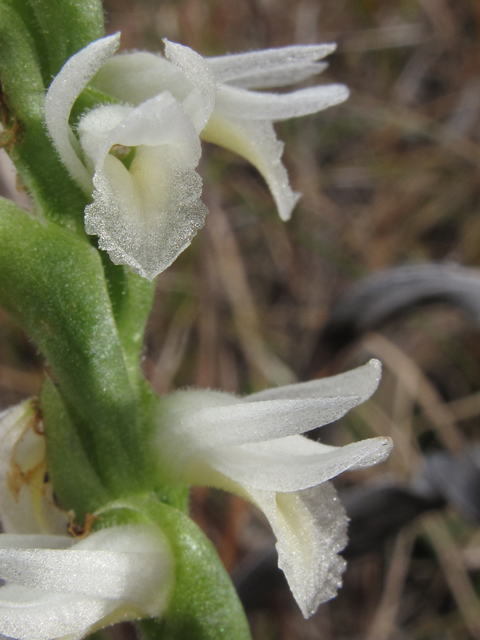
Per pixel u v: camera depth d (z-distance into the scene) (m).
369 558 0.11
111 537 0.05
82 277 0.05
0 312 0.10
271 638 0.11
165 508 0.05
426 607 0.11
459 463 0.08
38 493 0.05
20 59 0.05
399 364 0.11
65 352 0.05
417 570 0.11
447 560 0.11
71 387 0.05
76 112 0.05
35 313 0.05
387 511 0.08
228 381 0.11
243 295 0.11
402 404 0.11
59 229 0.05
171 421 0.05
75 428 0.05
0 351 0.11
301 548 0.05
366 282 0.08
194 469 0.05
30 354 0.11
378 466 0.11
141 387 0.05
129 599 0.05
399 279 0.08
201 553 0.05
